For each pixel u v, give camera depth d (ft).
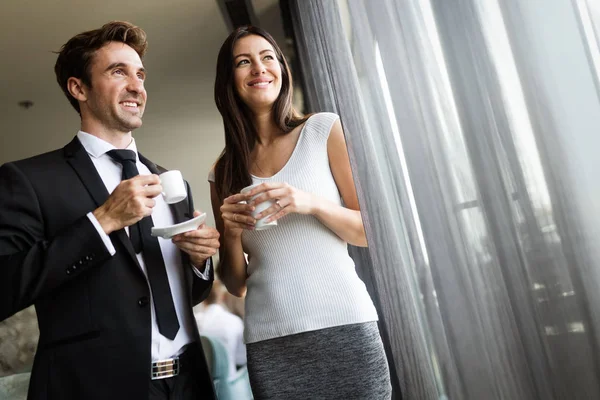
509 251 3.02
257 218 4.35
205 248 4.34
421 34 3.49
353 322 4.50
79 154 4.49
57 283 3.88
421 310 3.90
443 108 3.38
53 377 3.91
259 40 5.19
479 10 2.98
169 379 4.20
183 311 4.53
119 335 4.00
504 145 2.94
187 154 21.12
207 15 11.63
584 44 2.46
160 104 16.21
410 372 4.17
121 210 3.94
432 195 3.51
